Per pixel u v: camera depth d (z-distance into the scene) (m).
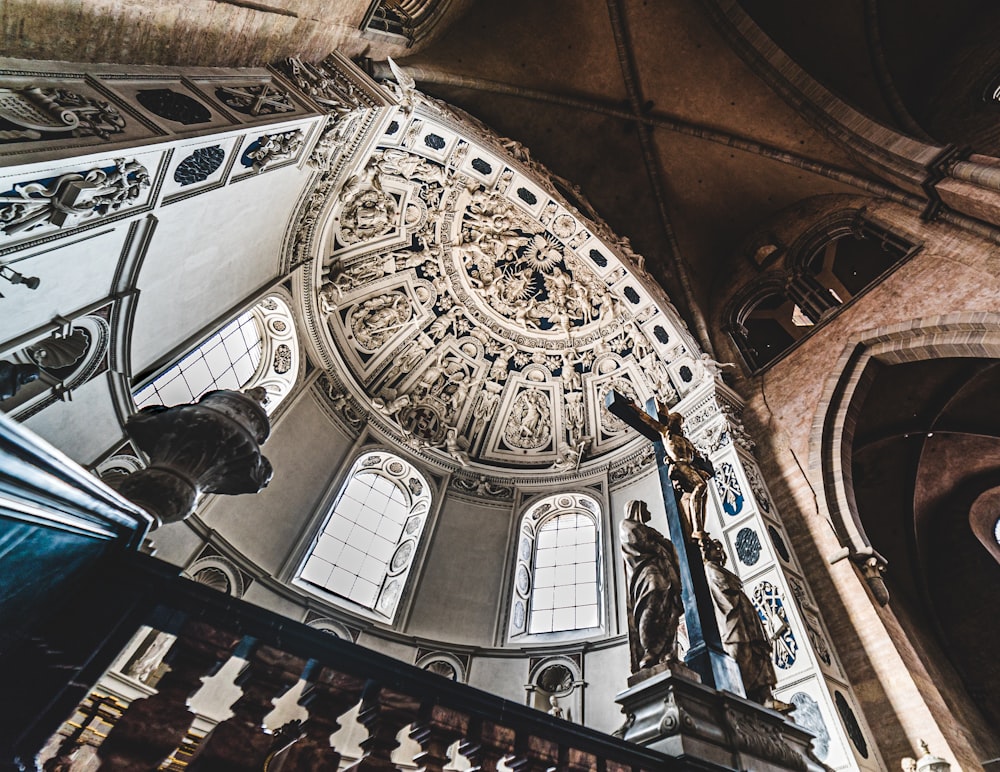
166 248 8.65
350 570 15.45
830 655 10.95
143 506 2.26
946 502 20.02
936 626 18.38
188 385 13.20
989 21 18.59
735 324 18.39
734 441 14.80
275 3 9.52
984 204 13.30
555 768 2.74
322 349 17.25
